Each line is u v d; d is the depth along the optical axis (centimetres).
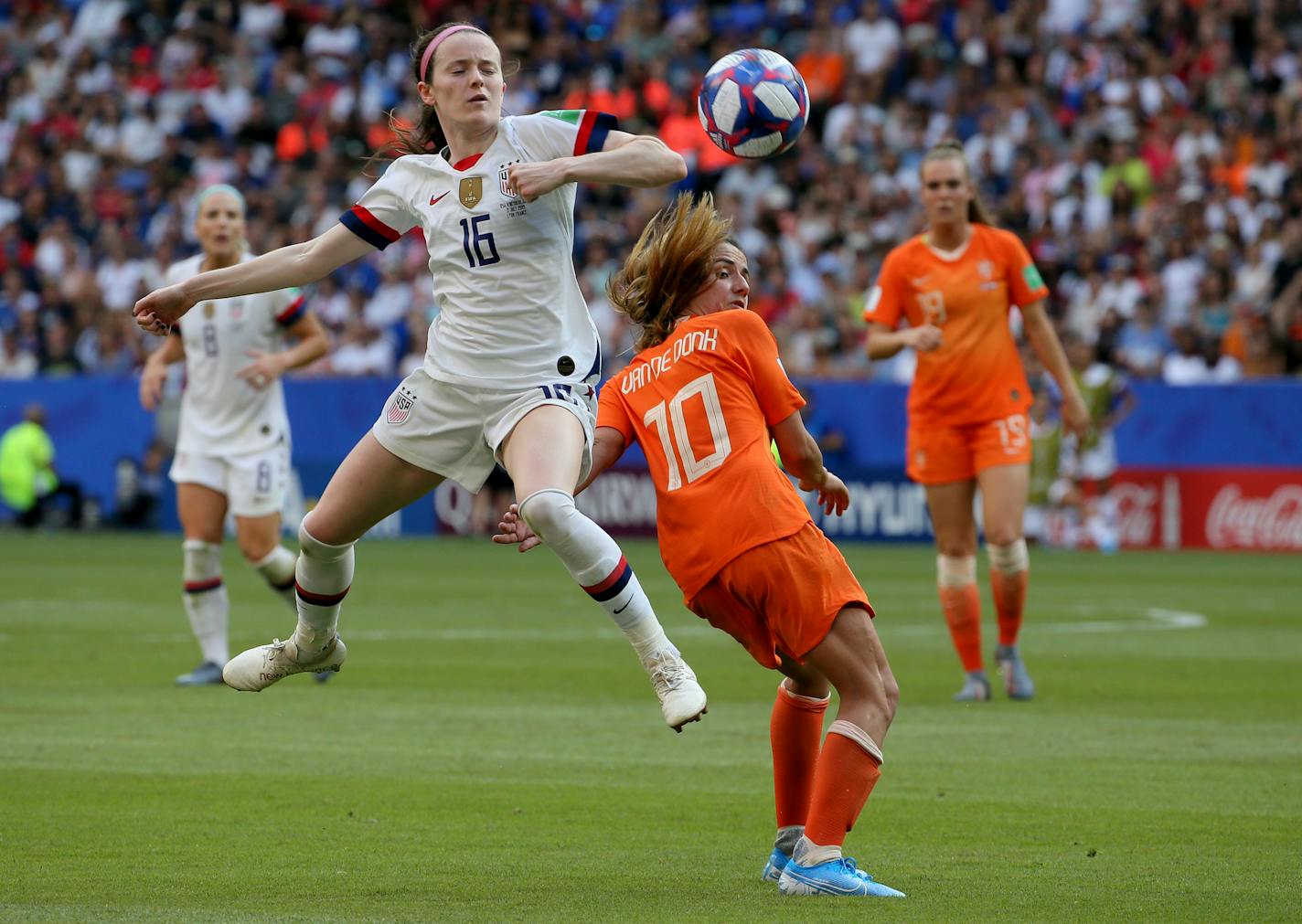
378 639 4331
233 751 2641
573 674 3656
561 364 1920
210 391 3531
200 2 11575
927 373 3406
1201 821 2145
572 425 1898
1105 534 7881
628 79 10181
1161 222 8825
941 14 10319
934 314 3422
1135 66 9756
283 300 3516
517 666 3778
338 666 2112
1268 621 4894
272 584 3606
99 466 8750
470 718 3014
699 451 1786
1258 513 7762
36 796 2259
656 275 1859
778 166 9756
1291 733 2897
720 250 1861
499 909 1642
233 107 11075
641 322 1897
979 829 2094
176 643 4172
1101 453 7894
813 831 1727
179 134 10706
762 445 1783
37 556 7150
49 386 8788
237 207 3522
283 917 1602
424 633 4469
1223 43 9700
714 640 4381
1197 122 9325
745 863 1895
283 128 10781
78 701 3189
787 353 8650
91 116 11081
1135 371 8269
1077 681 3609
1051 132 9556
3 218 10756
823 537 1758
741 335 1798
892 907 1662
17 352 9662
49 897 1689
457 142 1934
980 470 3369
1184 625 4766
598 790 2352
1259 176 9075
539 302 1917
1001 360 3406
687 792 2336
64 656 3900
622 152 1862
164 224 10169
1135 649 4206
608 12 10906
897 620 4875
